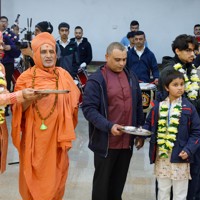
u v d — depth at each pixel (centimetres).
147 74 693
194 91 360
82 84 823
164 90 353
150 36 1317
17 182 467
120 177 362
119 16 1315
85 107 341
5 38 769
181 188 348
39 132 336
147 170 516
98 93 340
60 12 1320
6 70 783
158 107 349
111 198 368
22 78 344
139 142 362
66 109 342
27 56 504
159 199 353
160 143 343
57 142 341
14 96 318
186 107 342
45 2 1314
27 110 339
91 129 350
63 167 349
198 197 381
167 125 343
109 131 327
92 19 1321
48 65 339
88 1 1312
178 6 1299
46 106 337
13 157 554
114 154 348
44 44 337
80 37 932
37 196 338
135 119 351
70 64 627
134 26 945
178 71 343
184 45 355
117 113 343
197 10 1297
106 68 350
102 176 350
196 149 339
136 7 1306
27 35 568
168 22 1309
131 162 546
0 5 1316
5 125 349
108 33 1325
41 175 339
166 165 346
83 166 524
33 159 337
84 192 441
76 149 601
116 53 337
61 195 357
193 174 359
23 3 1316
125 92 345
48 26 513
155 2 1302
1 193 436
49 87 339
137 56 690
